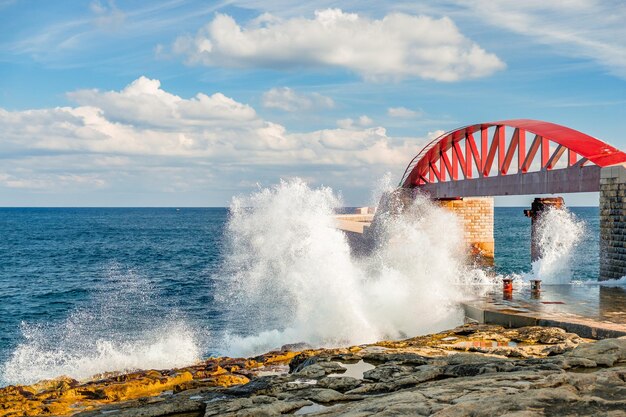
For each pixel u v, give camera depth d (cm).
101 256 7838
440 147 5966
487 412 934
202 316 3481
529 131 4375
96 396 1484
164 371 1720
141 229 15000
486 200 6019
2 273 6022
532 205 5022
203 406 1273
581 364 1362
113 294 4531
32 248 9194
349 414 1011
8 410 1356
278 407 1176
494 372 1341
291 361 1794
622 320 2048
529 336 1917
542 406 957
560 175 4016
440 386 1167
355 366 1616
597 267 6188
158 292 4578
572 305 2398
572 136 3972
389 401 1076
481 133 5225
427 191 6300
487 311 2275
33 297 4444
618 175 3275
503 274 5869
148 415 1234
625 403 964
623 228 3228
